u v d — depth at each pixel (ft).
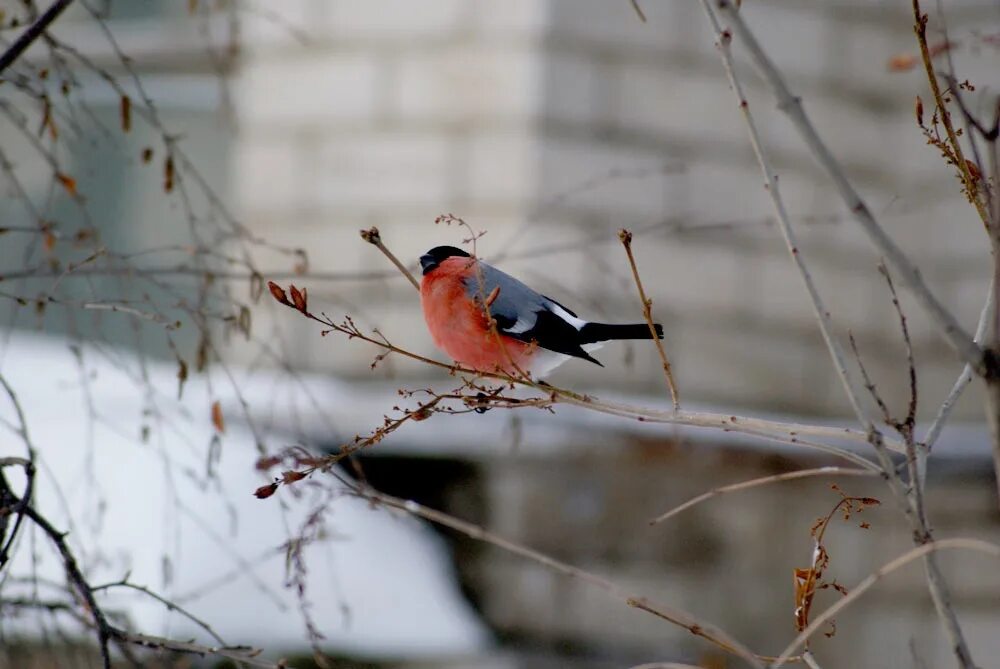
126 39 42.73
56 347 37.99
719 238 39.34
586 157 37.63
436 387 37.22
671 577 36.96
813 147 13.28
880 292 41.70
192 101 42.09
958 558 37.91
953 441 38.52
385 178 38.99
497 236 37.11
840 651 38.06
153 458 33.12
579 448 36.52
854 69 41.57
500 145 37.29
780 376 40.24
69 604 21.67
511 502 36.83
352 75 39.68
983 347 13.48
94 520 30.40
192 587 31.01
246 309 21.56
